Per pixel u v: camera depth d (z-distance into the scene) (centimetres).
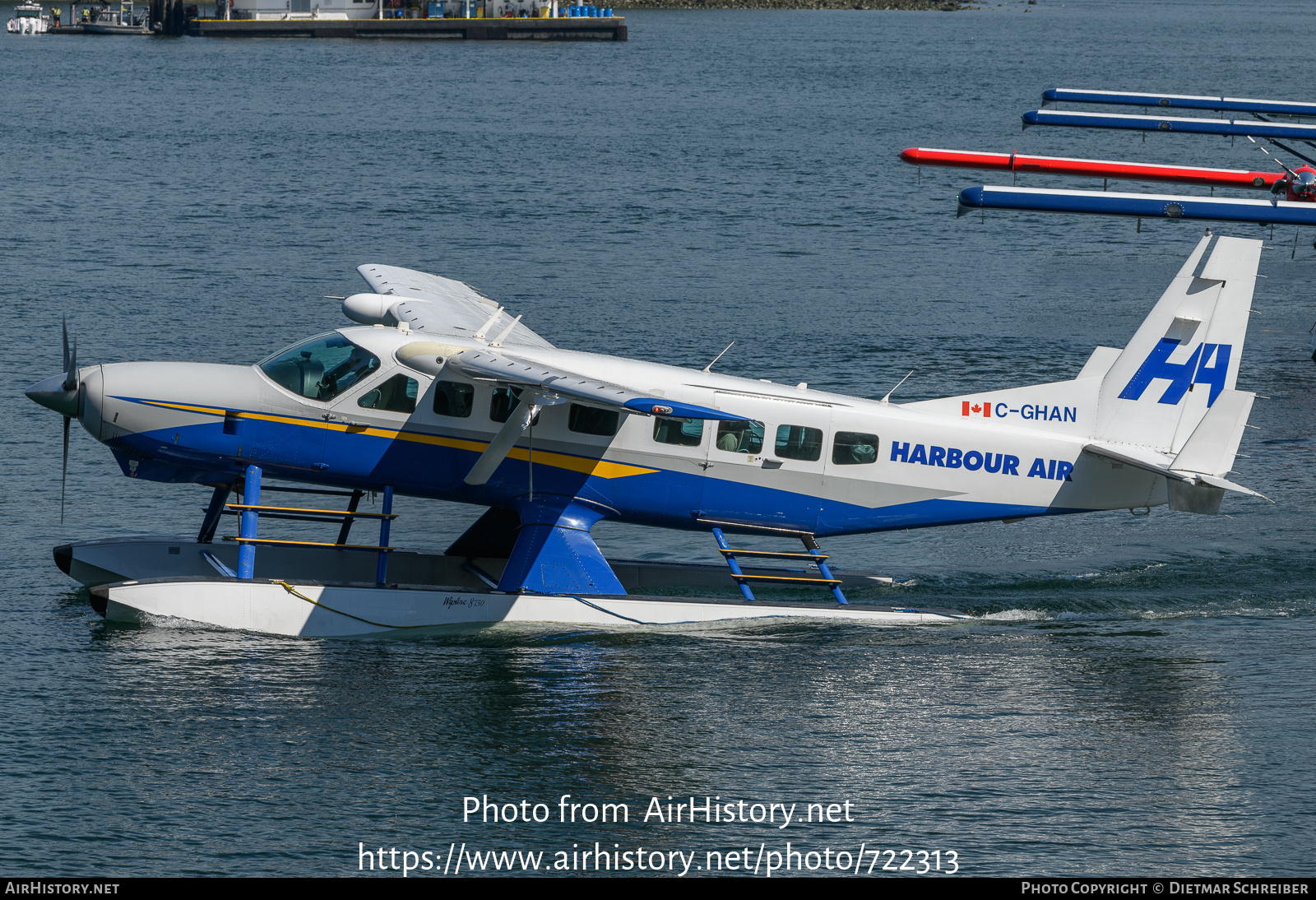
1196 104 11512
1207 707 3562
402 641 3997
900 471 4447
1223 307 4503
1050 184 14988
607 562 4484
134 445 4075
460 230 11400
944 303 9269
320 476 4197
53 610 4069
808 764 3238
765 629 4175
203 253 10006
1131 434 4562
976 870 2800
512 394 4206
